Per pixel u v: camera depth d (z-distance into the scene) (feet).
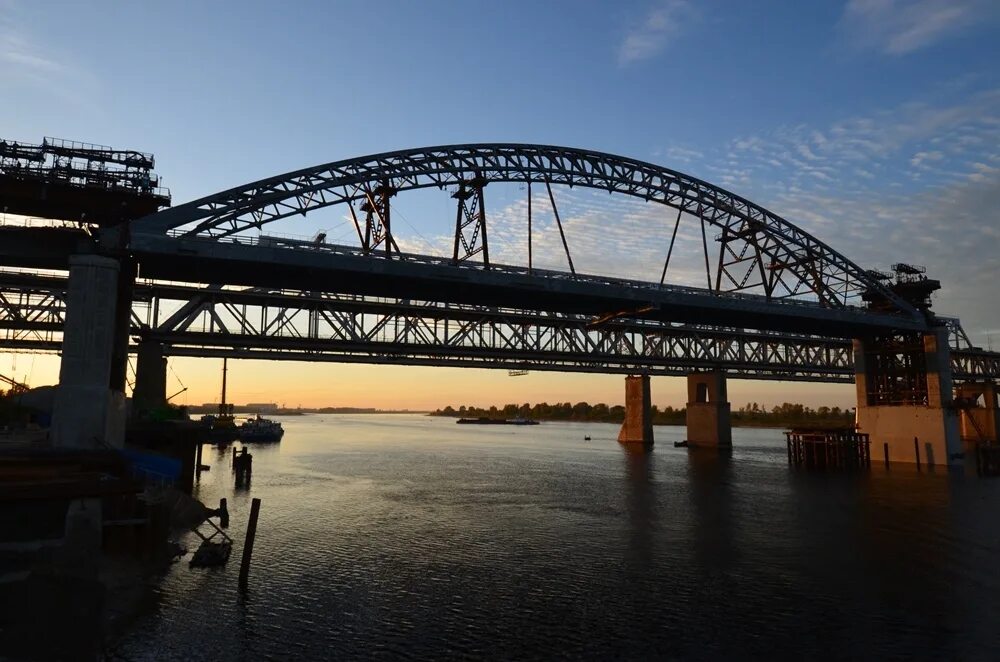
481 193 181.37
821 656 71.00
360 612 84.12
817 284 248.11
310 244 154.20
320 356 271.90
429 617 82.64
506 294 185.26
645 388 447.42
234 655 70.08
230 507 161.99
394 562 108.99
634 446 423.64
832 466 265.95
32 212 127.85
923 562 108.99
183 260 138.82
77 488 86.69
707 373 394.11
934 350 259.80
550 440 519.19
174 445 180.65
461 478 233.35
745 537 129.08
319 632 77.10
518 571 103.96
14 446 111.55
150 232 129.59
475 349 289.74
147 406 211.00
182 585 93.04
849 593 92.48
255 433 431.02
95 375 114.52
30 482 87.66
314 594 91.09
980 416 402.93
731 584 96.73
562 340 318.24
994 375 401.49
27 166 122.31
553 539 127.54
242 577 94.79
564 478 233.35
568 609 85.81
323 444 438.40
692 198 224.33
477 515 154.92
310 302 259.60
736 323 244.01
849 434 269.03
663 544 123.03
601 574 102.32
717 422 385.50
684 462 300.61
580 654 71.56
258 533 130.00
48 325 233.35
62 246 128.57
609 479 230.48
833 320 235.61
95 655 69.46
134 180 129.80
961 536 128.98
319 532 132.67
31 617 74.33
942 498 180.04
